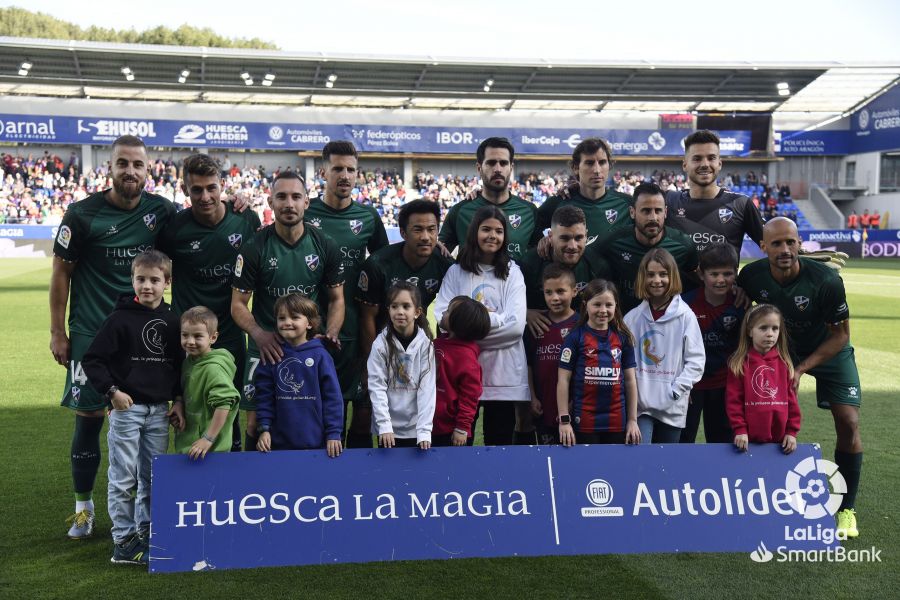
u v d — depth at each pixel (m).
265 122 32.38
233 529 3.84
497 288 4.63
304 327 4.10
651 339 4.47
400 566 3.90
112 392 3.83
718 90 34.53
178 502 3.84
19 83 30.06
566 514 4.03
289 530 3.86
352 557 3.85
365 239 5.27
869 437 6.18
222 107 32.25
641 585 3.67
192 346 3.96
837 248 32.84
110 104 31.27
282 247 4.50
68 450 5.74
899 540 4.20
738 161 37.53
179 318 4.12
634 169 36.16
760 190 36.22
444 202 33.19
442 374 4.27
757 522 4.09
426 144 33.75
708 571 3.82
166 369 4.04
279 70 31.05
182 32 68.56
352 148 5.16
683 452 4.19
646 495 4.09
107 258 4.40
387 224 30.94
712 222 5.15
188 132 31.59
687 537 4.04
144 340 3.95
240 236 4.74
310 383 4.06
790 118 37.31
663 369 4.43
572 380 4.36
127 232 4.43
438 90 32.91
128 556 3.88
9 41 27.86
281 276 4.49
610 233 4.98
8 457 5.57
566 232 4.56
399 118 33.81
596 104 35.31
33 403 7.22
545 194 34.25
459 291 4.65
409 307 4.10
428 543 3.91
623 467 4.13
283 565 3.81
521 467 4.09
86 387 4.27
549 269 4.57
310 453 4.00
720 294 4.63
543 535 3.98
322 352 4.11
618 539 4.00
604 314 4.21
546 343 4.62
